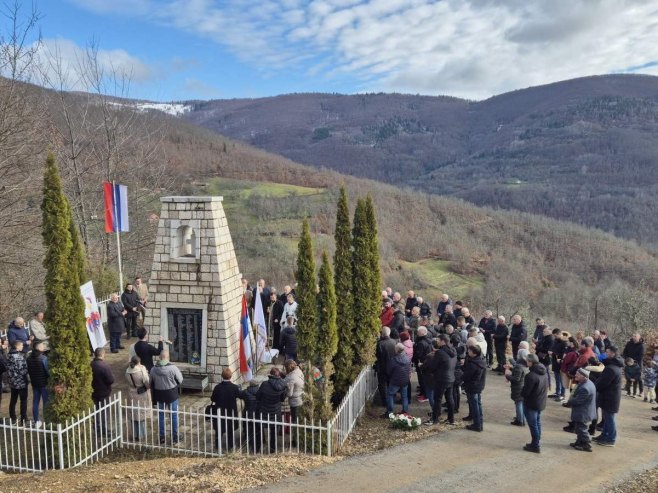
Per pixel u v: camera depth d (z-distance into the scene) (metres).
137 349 13.47
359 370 13.97
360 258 14.03
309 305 12.34
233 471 9.66
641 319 40.69
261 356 16.14
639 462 10.81
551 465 10.55
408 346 14.52
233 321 15.25
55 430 10.27
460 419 13.38
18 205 22.39
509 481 9.73
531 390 11.09
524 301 49.78
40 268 23.41
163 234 14.88
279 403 11.11
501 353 18.11
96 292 21.81
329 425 10.77
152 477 9.41
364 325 14.04
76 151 28.23
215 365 14.63
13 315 22.09
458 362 13.70
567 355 14.88
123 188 20.02
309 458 10.48
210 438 11.87
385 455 10.82
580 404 11.38
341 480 9.53
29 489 8.88
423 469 10.16
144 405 11.62
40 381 11.78
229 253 15.53
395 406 14.46
